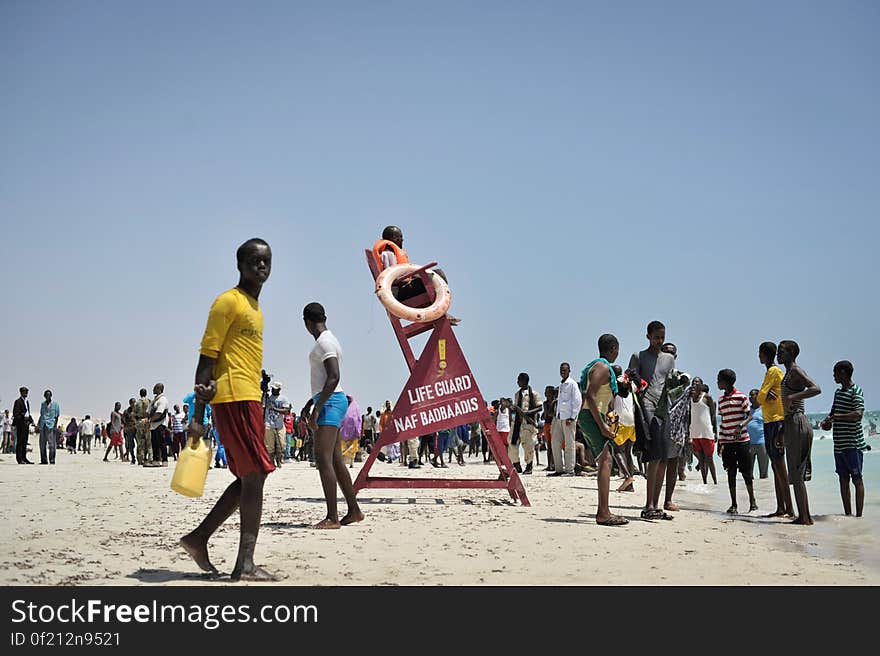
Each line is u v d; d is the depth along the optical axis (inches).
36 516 339.0
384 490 508.4
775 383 402.9
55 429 896.3
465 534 307.0
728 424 435.5
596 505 436.8
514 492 434.3
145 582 205.2
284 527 323.6
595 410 346.0
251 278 210.8
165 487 513.0
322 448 324.5
